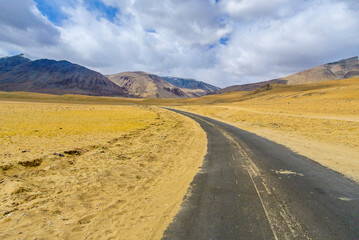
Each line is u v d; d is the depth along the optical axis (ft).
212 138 51.75
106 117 104.88
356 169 24.06
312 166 25.55
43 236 12.41
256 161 28.43
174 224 13.38
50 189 20.35
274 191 17.94
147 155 33.94
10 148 34.96
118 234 12.66
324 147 37.47
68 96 524.93
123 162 30.17
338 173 22.59
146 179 23.16
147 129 70.03
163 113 157.69
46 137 47.09
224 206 15.47
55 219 14.55
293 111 129.18
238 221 13.25
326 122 74.79
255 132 60.23
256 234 11.72
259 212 14.32
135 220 14.30
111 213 15.46
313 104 155.74
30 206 16.43
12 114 97.55
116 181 22.41
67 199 17.83
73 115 109.19
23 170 25.48
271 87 588.09
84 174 24.85
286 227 12.34
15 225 13.58
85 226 13.67
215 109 190.19
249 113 131.23
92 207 16.49
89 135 52.42
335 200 15.94
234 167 26.00
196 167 27.45
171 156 34.24
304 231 11.85
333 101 158.51
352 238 11.07
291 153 32.91
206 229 12.51
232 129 68.59
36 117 90.33
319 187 18.66
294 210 14.44
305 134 53.98
